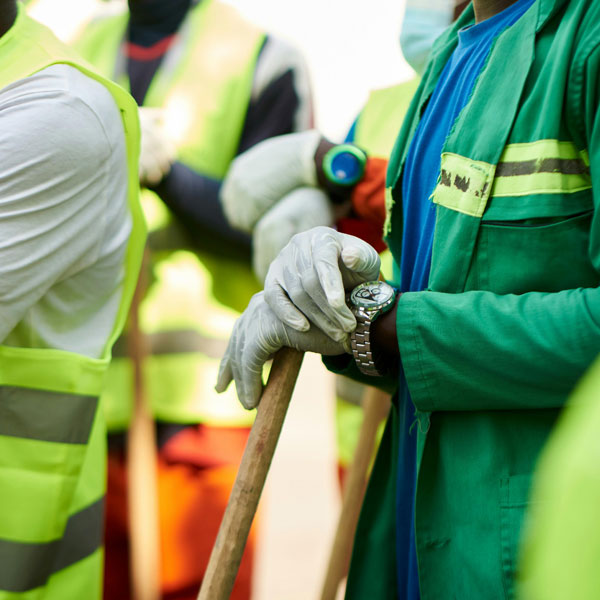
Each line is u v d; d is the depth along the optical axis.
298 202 2.63
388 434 1.85
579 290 1.42
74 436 1.98
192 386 3.04
